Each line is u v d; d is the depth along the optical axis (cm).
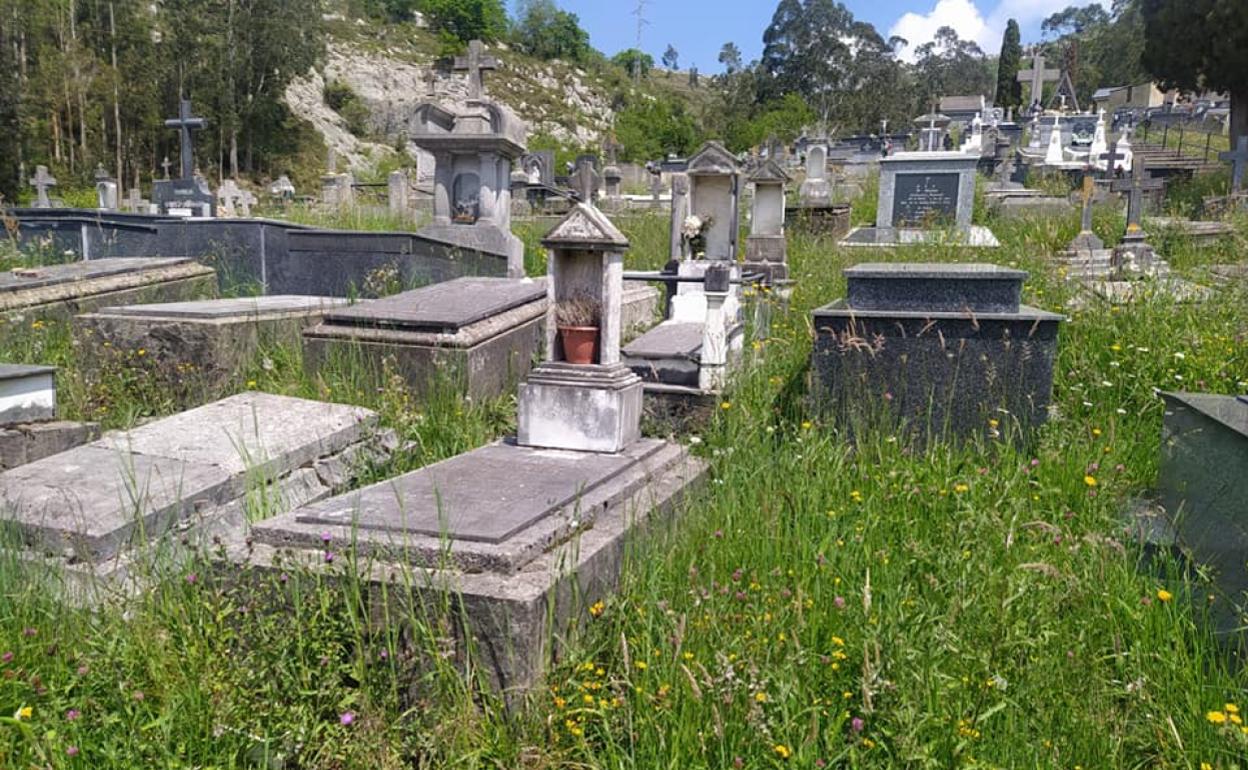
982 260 1051
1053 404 582
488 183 1095
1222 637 312
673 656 275
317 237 886
